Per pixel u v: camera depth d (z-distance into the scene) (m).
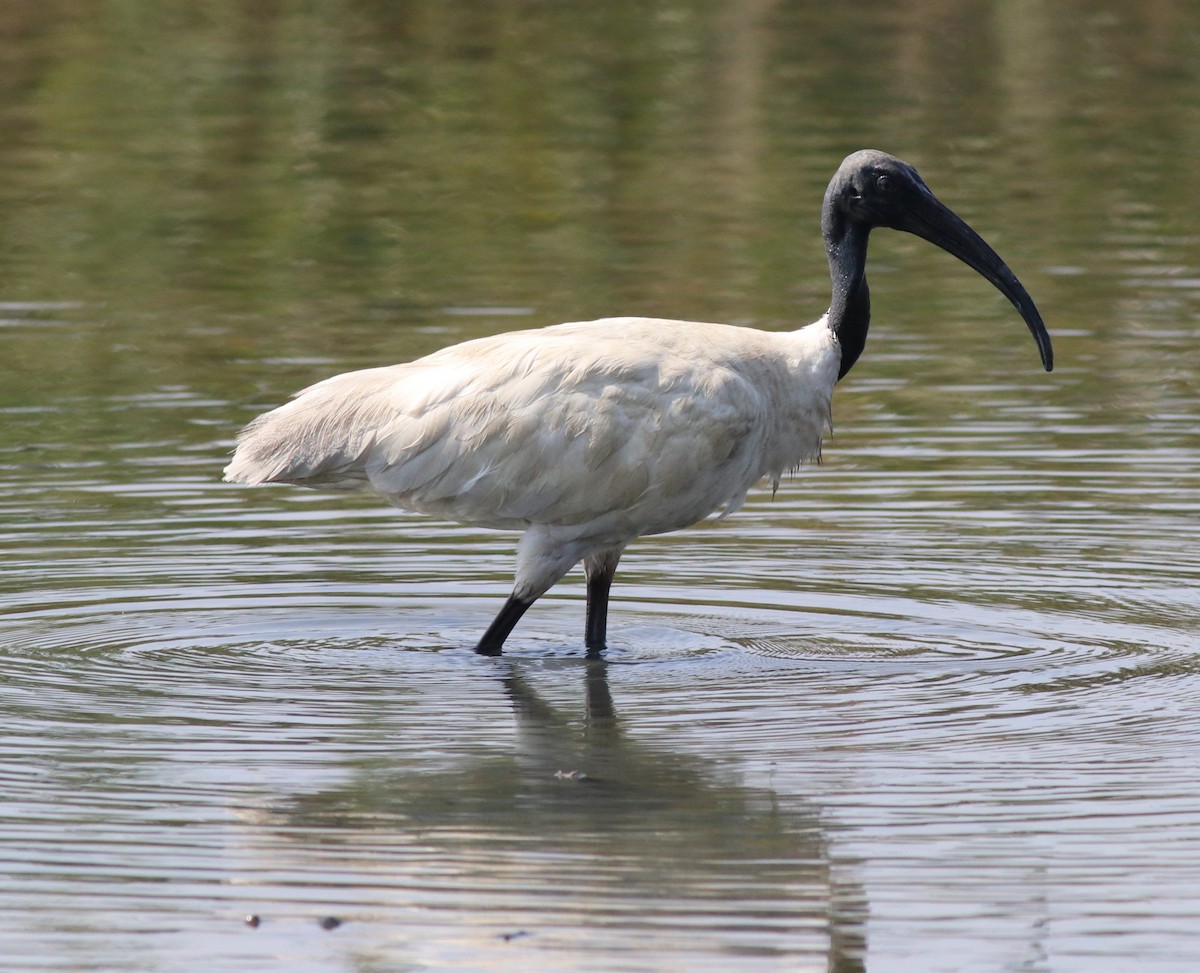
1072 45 36.66
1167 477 16.83
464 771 10.62
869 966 8.30
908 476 16.97
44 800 10.13
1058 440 17.91
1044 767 10.56
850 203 13.55
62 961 8.38
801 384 13.15
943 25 38.09
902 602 13.91
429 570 14.86
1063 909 8.81
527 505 12.43
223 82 33.22
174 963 8.36
